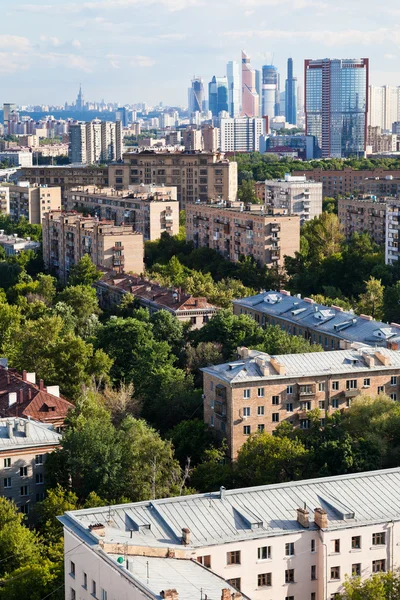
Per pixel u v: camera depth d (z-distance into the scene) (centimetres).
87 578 15300
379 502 17512
